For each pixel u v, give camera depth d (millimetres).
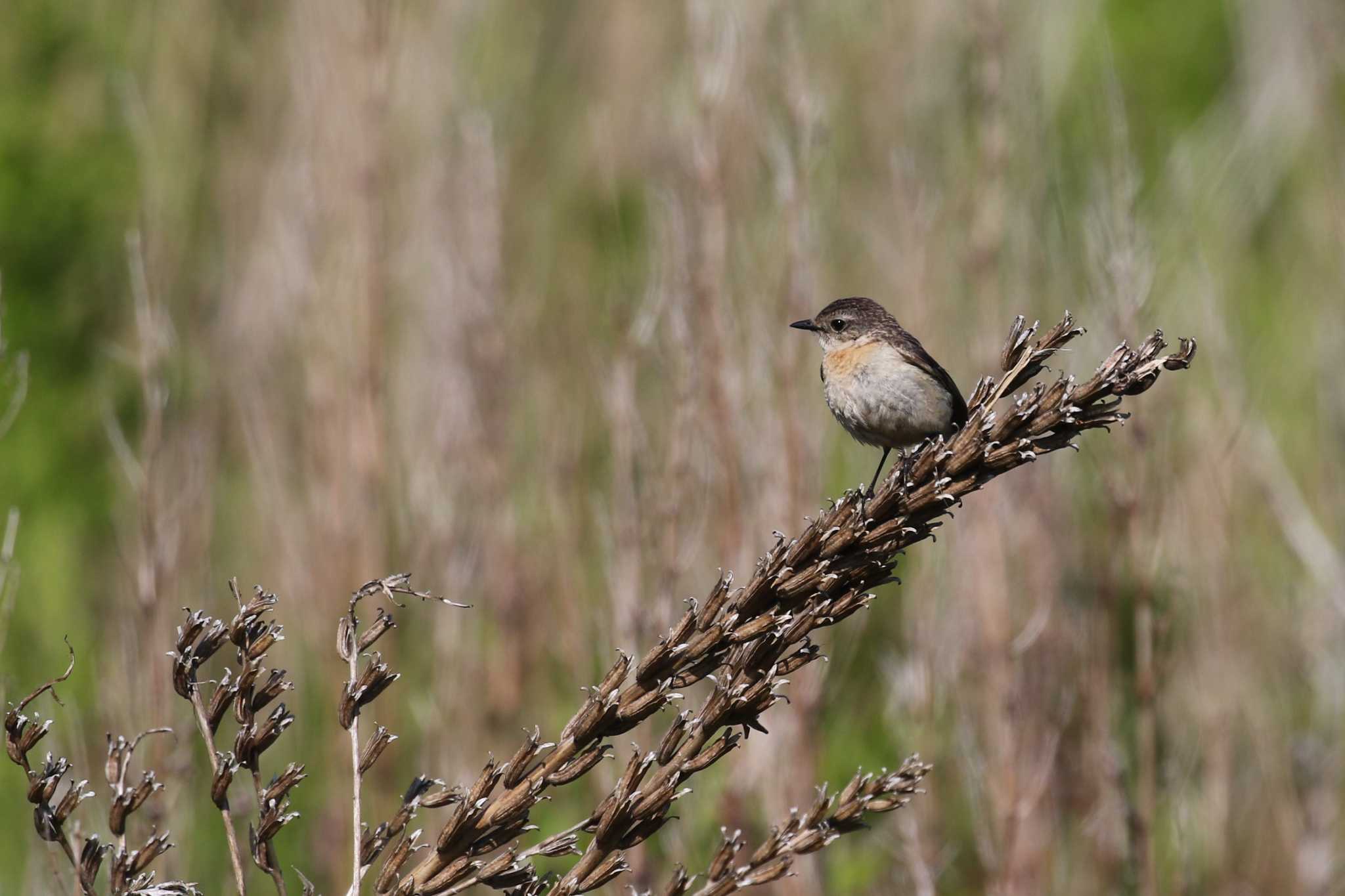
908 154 12719
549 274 15625
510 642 11867
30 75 15062
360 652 5500
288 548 12211
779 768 10500
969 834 11781
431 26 15336
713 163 11320
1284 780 11867
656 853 11047
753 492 10891
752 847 10414
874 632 13102
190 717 9781
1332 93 17094
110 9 15805
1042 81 14336
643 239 15062
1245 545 12688
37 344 13656
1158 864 11352
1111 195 11398
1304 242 16641
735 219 11914
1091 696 11172
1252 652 12172
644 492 10797
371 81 13117
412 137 14773
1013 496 11555
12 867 10289
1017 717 10594
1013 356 6043
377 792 11344
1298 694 12773
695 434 10969
